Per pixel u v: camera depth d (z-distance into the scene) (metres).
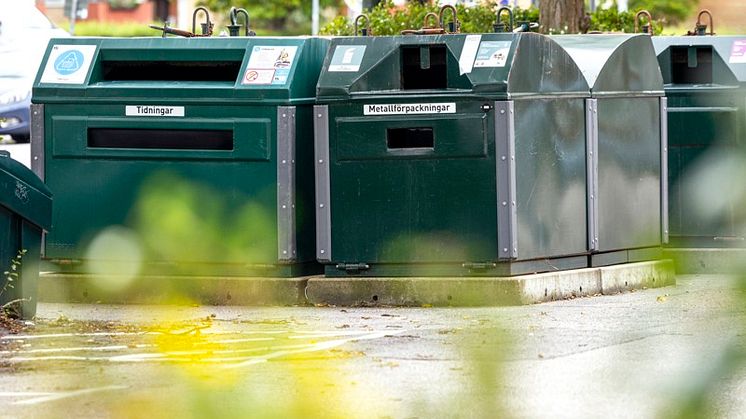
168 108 21.66
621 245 23.08
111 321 19.23
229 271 21.69
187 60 21.88
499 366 4.56
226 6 74.38
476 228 20.78
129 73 22.81
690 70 26.09
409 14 36.81
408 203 21.02
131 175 21.95
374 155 21.02
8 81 36.00
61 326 18.47
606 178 22.67
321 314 20.17
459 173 20.78
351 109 21.09
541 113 21.22
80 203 22.25
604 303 21.00
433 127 20.75
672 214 25.25
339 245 21.34
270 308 21.02
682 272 24.38
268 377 12.30
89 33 71.31
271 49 21.58
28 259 18.97
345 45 21.38
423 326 18.48
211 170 21.56
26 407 12.38
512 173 20.56
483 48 20.75
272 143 21.22
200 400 4.53
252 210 21.22
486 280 20.69
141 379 13.70
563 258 21.98
